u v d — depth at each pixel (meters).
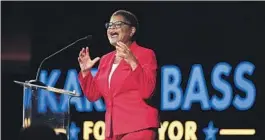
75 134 14.97
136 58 8.59
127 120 8.75
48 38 15.34
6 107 15.29
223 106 14.67
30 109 8.66
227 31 14.86
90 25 15.26
